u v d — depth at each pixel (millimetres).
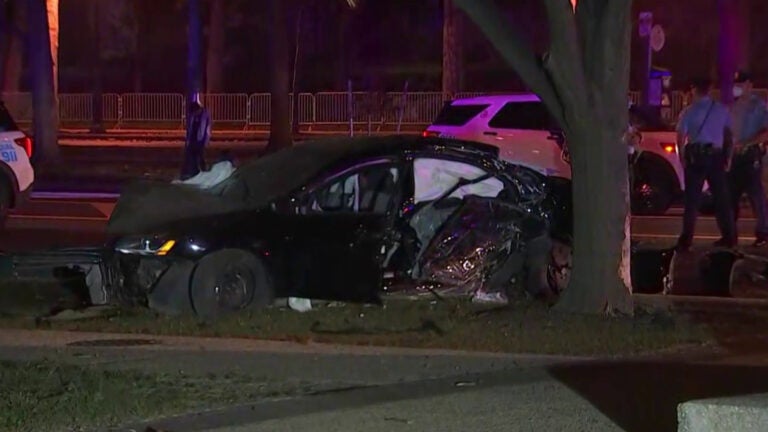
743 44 93000
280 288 21188
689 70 100375
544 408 15047
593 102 20031
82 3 120250
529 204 22734
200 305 20531
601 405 15195
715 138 29094
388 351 18391
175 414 14766
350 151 21984
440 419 14562
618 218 20594
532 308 21250
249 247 20828
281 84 63938
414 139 22562
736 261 26812
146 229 21031
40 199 44812
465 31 104250
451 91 78188
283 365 17406
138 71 114875
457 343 18766
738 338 19469
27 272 23297
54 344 18953
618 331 19250
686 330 19578
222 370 17062
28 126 89312
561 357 18047
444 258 21781
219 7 96562
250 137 85125
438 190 22250
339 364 17469
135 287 21234
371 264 21219
